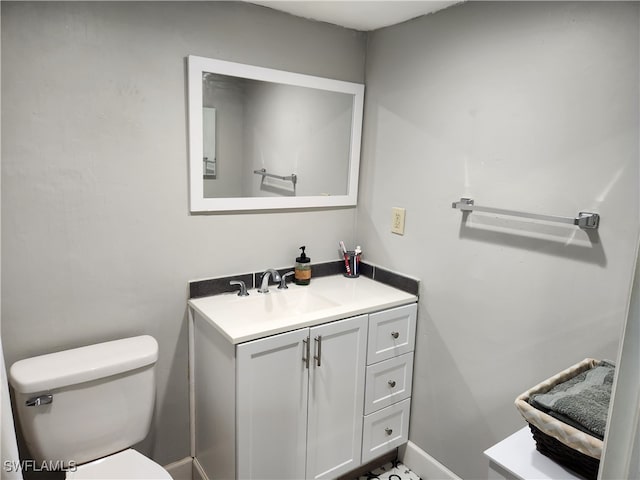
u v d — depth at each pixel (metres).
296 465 1.78
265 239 2.04
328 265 2.29
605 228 1.39
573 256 1.48
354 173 2.27
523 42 1.56
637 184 1.31
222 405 1.68
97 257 1.64
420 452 2.12
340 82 2.12
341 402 1.87
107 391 1.54
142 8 1.59
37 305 1.55
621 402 0.67
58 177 1.52
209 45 1.75
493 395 1.78
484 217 1.74
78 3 1.47
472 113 1.74
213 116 1.79
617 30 1.32
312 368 1.73
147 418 1.65
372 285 2.17
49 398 1.43
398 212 2.10
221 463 1.75
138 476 1.44
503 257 1.69
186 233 1.83
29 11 1.40
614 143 1.35
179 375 1.92
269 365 1.60
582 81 1.41
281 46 1.93
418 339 2.08
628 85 1.31
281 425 1.69
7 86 1.40
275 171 2.01
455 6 1.77
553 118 1.50
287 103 1.98
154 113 1.68
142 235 1.72
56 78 1.47
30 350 1.56
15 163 1.45
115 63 1.57
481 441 1.84
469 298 1.83
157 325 1.82
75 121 1.53
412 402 2.15
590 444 0.95
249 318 1.91
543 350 1.59
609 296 1.40
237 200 1.92
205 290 1.90
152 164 1.70
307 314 1.74
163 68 1.67
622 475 0.67
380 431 2.05
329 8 1.86
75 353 1.58
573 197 1.47
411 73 1.98
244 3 1.81
